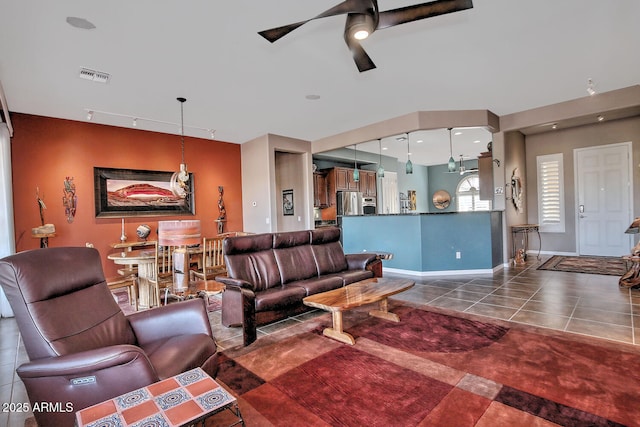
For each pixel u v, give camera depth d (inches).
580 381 78.8
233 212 266.2
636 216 231.1
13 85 142.3
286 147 258.1
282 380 84.8
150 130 222.5
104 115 186.7
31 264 65.7
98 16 96.4
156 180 223.9
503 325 117.0
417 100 184.5
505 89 172.4
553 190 266.5
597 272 193.9
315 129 238.5
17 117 173.8
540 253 272.8
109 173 203.5
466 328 115.7
